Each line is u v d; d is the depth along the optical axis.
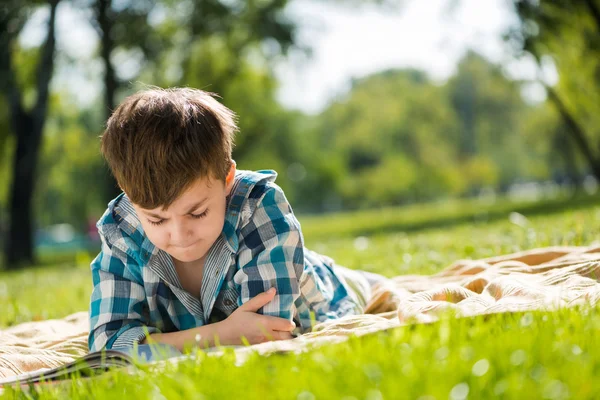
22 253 18.70
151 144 2.37
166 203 2.39
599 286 2.66
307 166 58.25
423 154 59.69
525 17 17.20
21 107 18.38
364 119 60.97
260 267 2.74
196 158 2.39
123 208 2.81
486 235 7.96
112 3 19.16
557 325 2.06
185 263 2.84
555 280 3.14
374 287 3.90
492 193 74.75
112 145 2.46
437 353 1.74
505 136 66.31
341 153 64.69
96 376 2.12
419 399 1.46
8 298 7.16
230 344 2.63
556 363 1.70
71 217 44.66
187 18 20.69
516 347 1.82
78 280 8.85
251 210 2.79
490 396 1.53
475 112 64.50
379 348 1.87
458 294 2.91
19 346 3.39
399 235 11.25
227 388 1.69
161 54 20.91
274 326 2.64
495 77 22.83
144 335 2.70
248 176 2.86
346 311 3.27
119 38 19.36
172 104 2.46
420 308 2.57
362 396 1.54
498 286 2.92
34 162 18.69
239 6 20.58
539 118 50.84
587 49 17.70
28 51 20.44
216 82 23.31
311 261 3.28
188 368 1.94
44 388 2.12
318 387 1.58
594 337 1.90
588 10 16.80
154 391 1.75
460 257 6.02
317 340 2.22
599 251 4.06
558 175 67.38
